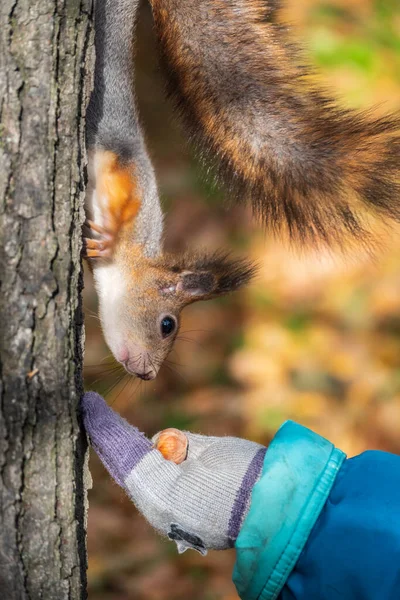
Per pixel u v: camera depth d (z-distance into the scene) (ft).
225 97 4.62
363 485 3.84
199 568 5.54
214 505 3.88
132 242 4.86
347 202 4.59
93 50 3.96
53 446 3.86
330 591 3.79
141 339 4.95
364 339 7.18
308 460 3.86
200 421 6.43
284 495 3.83
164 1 4.59
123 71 4.65
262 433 6.37
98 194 4.73
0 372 3.83
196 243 7.56
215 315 7.34
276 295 7.45
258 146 4.62
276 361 6.94
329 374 6.89
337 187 4.60
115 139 4.69
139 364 4.95
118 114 4.67
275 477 3.84
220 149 4.64
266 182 4.63
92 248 4.75
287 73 4.61
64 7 3.87
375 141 4.60
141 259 4.90
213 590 5.45
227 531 3.88
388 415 6.55
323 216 4.60
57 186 3.86
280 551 3.81
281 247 7.61
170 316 4.99
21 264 3.83
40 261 3.84
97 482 6.06
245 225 7.75
